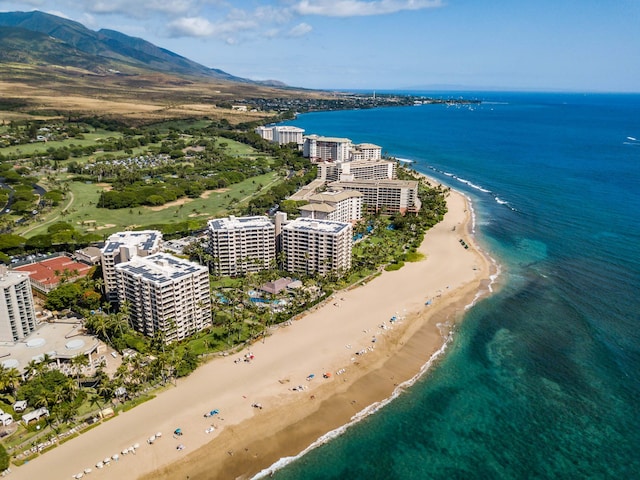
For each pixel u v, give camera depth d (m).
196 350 188.75
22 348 179.75
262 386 169.50
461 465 138.75
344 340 199.12
